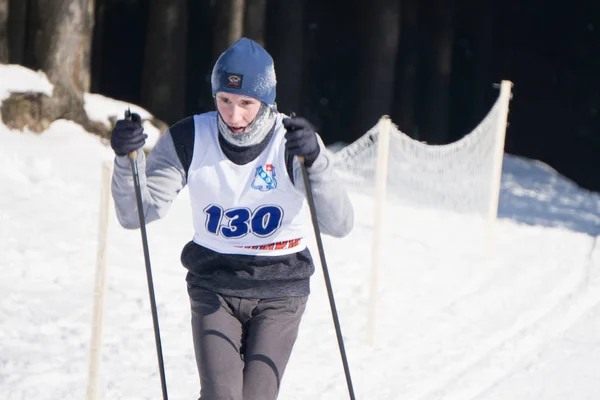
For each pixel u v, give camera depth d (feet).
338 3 255.29
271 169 35.70
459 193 114.01
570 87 297.74
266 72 34.86
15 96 110.73
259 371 35.01
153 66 169.89
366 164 134.31
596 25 298.15
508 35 293.23
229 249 36.70
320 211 36.40
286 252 37.04
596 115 297.53
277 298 37.06
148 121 125.80
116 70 232.32
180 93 172.14
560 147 295.89
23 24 137.49
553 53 296.92
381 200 68.95
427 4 241.55
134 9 231.30
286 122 34.45
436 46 233.55
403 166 117.08
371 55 201.16
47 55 118.52
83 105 119.55
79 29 120.47
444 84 233.76
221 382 34.30
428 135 234.38
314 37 255.29
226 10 163.53
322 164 35.04
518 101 294.25
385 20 199.82
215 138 35.81
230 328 36.24
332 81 257.14
